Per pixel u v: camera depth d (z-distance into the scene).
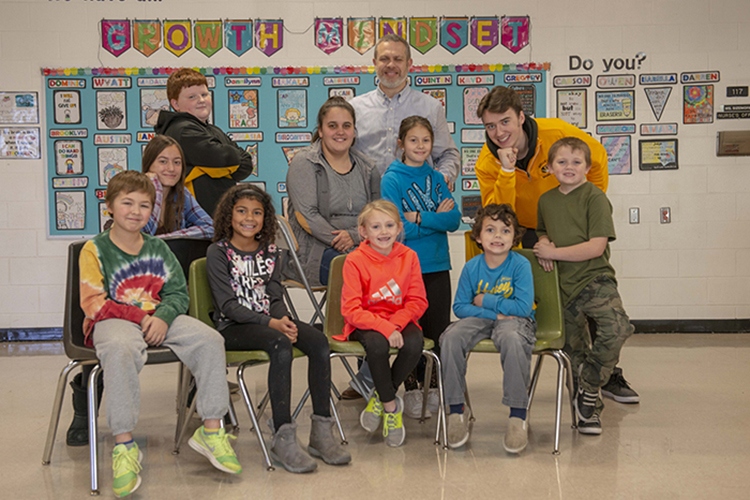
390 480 2.46
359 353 2.79
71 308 2.53
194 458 2.76
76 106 5.52
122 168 5.56
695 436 2.91
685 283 5.62
